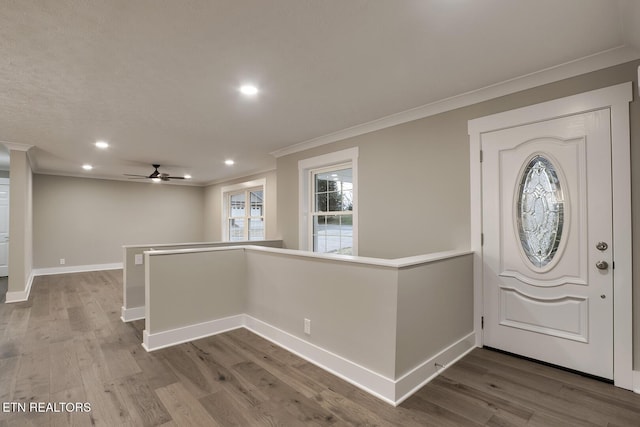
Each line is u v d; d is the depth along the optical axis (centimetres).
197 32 193
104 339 317
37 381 233
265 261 321
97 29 187
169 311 303
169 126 379
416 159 336
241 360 267
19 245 473
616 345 221
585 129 235
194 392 218
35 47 205
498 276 277
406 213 343
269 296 315
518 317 266
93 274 698
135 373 245
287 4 168
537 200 259
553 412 192
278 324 303
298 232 488
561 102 244
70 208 734
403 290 210
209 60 227
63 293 521
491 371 243
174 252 307
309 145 462
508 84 267
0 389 223
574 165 240
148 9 170
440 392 215
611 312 224
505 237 274
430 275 236
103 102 302
